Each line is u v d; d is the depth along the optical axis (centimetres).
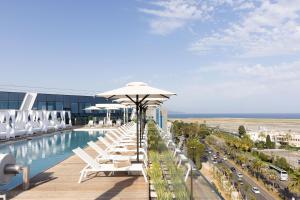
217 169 6662
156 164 854
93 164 856
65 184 786
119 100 1551
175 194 631
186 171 505
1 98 3300
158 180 725
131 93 877
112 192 713
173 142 816
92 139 2580
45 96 3784
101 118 4444
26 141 2417
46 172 926
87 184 786
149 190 757
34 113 2842
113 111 4847
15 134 2453
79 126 3853
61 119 3547
